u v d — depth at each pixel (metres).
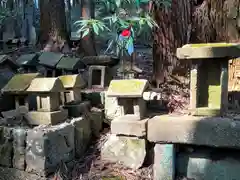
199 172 1.82
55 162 1.83
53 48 3.37
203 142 1.69
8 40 3.87
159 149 1.82
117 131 1.93
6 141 1.91
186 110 2.07
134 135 1.89
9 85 2.01
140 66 3.22
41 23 3.55
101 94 2.43
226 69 1.72
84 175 1.89
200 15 2.32
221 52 1.61
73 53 3.36
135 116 1.92
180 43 2.35
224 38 2.34
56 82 1.90
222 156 1.79
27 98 2.00
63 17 3.54
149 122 1.84
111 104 2.30
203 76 1.82
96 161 2.03
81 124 2.13
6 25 4.39
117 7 2.34
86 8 3.32
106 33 2.70
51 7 3.44
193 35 2.35
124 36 2.34
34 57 2.82
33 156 1.79
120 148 1.97
